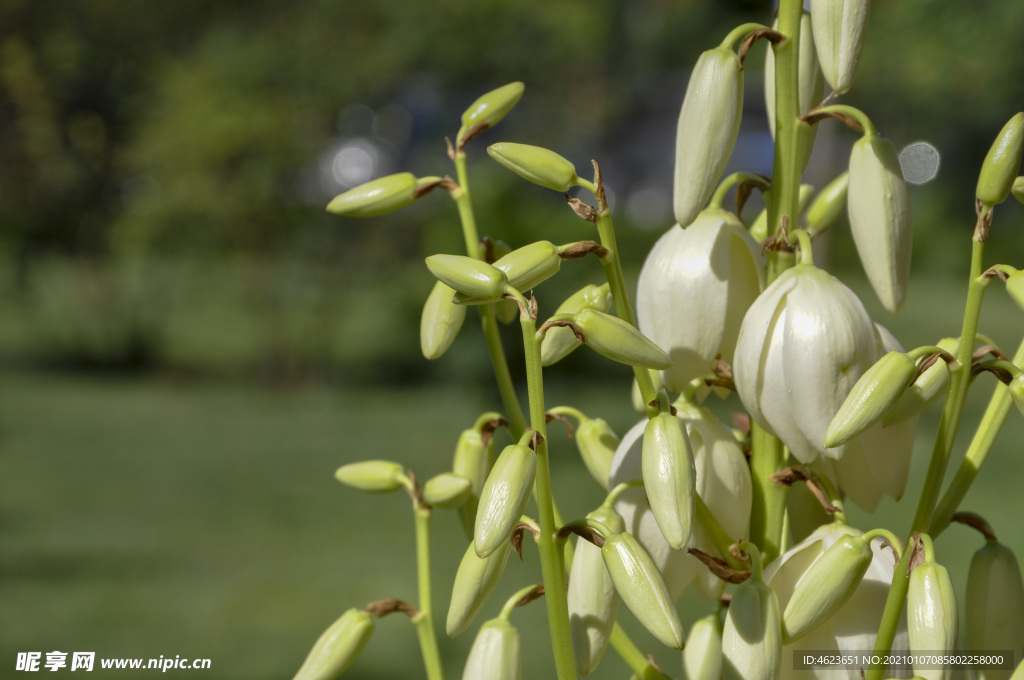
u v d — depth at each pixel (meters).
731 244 1.11
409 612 1.24
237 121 9.16
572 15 12.13
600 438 1.21
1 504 6.18
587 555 1.06
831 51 1.05
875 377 0.91
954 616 0.89
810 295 0.98
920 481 5.87
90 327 11.45
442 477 1.24
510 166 1.03
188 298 13.23
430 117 11.08
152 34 9.93
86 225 10.88
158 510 6.07
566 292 8.50
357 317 11.77
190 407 8.82
